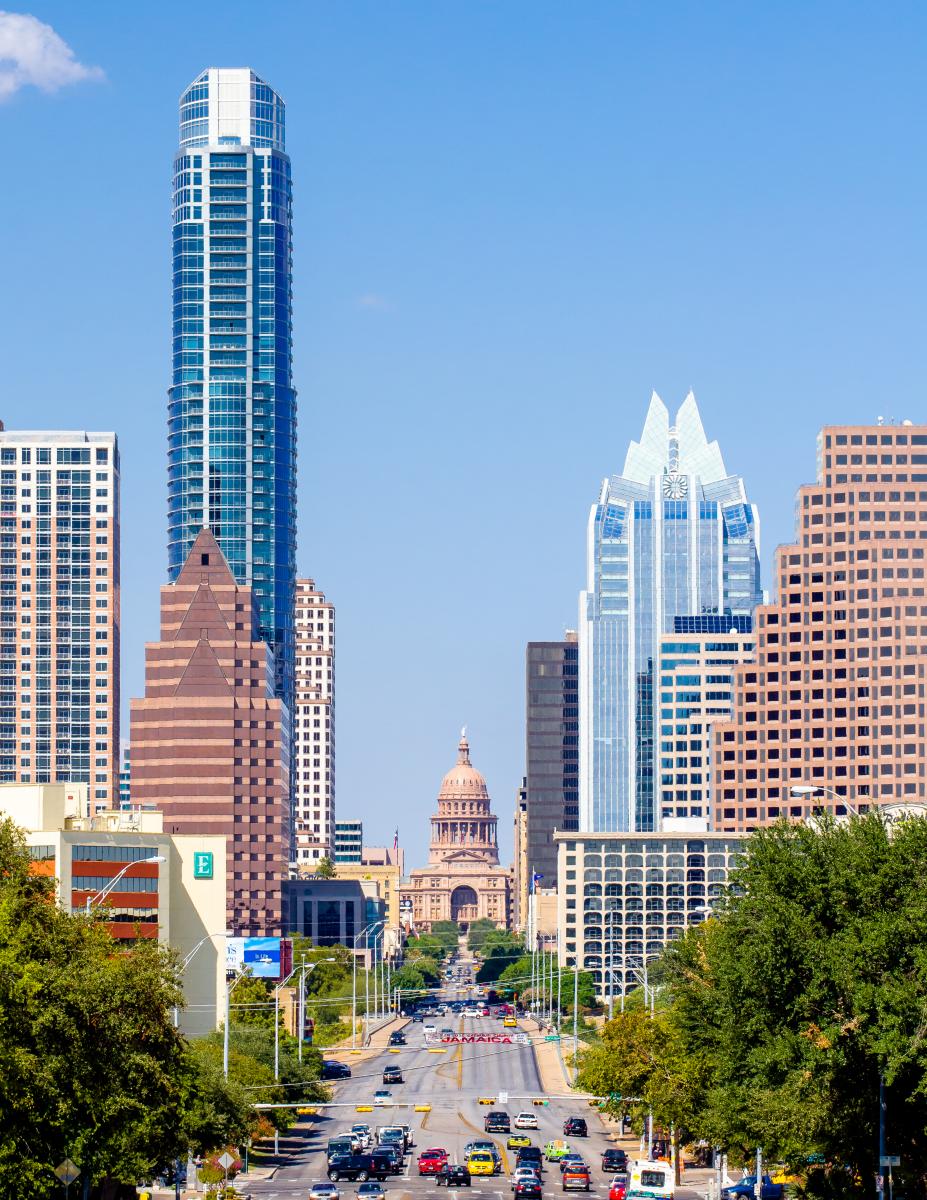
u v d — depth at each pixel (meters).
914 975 185.50
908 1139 189.00
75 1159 172.50
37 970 170.75
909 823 199.50
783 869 196.50
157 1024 185.25
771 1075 193.62
